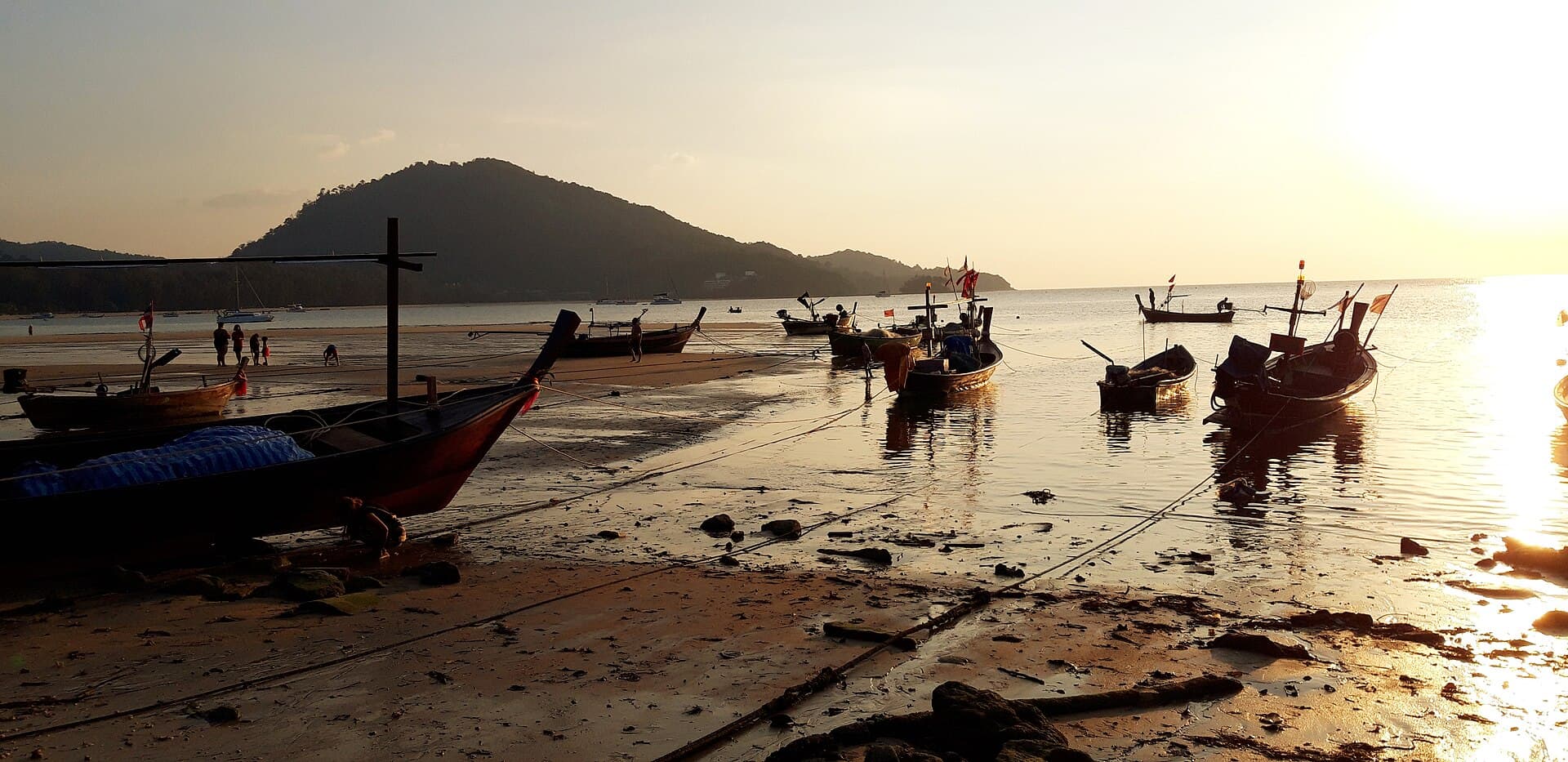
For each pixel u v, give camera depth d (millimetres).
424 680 7941
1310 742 6715
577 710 7316
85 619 9562
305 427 14547
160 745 6770
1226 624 9289
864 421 25453
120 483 11055
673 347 52094
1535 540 12641
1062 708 7133
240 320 138375
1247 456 19578
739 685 7762
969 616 9594
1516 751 6578
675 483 17016
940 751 6277
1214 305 171125
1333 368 29344
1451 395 29500
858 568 11445
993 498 15617
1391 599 10070
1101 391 27781
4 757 6559
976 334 47188
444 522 14062
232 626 9281
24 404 24875
